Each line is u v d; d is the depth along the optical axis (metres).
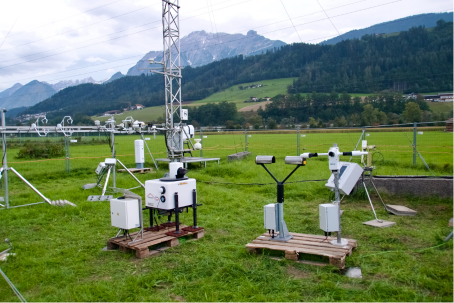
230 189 10.53
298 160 5.14
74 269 4.74
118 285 4.15
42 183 12.96
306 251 4.79
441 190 8.15
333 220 5.06
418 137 26.92
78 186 11.63
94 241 5.98
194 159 15.51
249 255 5.04
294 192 9.43
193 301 3.70
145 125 14.13
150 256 5.18
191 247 5.54
